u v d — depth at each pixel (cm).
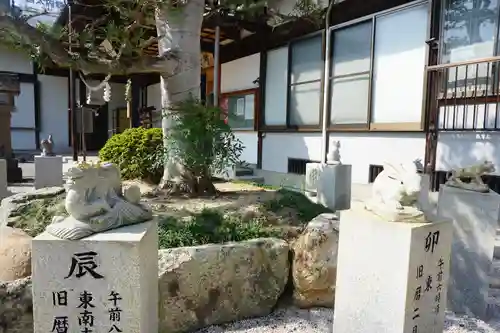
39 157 739
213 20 852
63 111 1700
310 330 304
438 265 252
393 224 231
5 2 398
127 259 209
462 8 588
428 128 614
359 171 750
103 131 1822
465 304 354
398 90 672
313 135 848
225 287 308
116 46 444
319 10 758
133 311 213
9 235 332
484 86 561
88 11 656
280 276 335
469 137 571
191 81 477
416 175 244
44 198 432
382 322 240
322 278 327
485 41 564
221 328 306
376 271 241
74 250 207
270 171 952
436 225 243
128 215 235
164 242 323
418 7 635
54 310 211
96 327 214
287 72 903
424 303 245
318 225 342
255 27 913
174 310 288
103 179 230
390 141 689
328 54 790
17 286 261
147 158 565
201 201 457
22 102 1617
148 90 1567
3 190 674
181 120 455
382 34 695
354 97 757
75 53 387
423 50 631
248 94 1029
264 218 399
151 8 437
